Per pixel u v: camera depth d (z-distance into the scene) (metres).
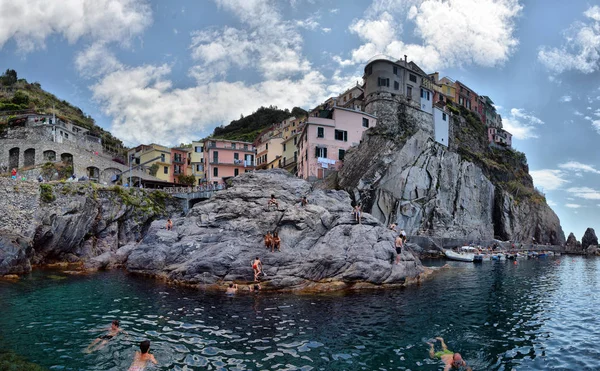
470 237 64.44
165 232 30.47
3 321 16.58
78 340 14.17
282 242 28.83
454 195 65.88
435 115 71.50
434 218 60.66
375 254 26.81
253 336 14.88
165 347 13.51
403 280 27.06
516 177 88.38
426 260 50.00
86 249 38.12
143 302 20.34
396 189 57.19
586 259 61.22
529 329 16.97
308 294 23.00
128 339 14.31
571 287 29.50
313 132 58.12
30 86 104.06
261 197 33.25
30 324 16.17
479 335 15.83
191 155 81.75
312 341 14.44
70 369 11.54
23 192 33.12
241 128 132.62
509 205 75.12
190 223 32.25
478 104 96.56
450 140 75.12
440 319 18.14
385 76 65.94
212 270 24.78
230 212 31.67
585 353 13.98
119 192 43.22
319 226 29.89
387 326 16.64
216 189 52.78
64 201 36.09
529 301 23.41
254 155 77.38
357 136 61.19
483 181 72.31
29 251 31.12
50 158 54.84
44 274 29.31
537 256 63.25
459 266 43.66
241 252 25.77
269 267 24.88
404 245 31.38
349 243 27.62
